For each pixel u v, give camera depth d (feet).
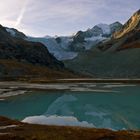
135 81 502.79
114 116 172.45
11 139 91.71
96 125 144.87
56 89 330.54
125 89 342.23
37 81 484.74
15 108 197.77
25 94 275.80
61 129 108.27
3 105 210.38
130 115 176.55
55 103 226.38
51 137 95.30
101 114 179.11
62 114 176.65
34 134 98.37
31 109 195.93
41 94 280.31
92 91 314.55
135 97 265.54
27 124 117.19
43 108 200.85
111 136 97.96
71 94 285.64
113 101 240.32
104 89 339.16
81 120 156.04
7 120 123.75
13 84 413.80
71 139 93.71
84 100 245.65
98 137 96.53
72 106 212.64
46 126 113.70
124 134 102.17
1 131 102.47
